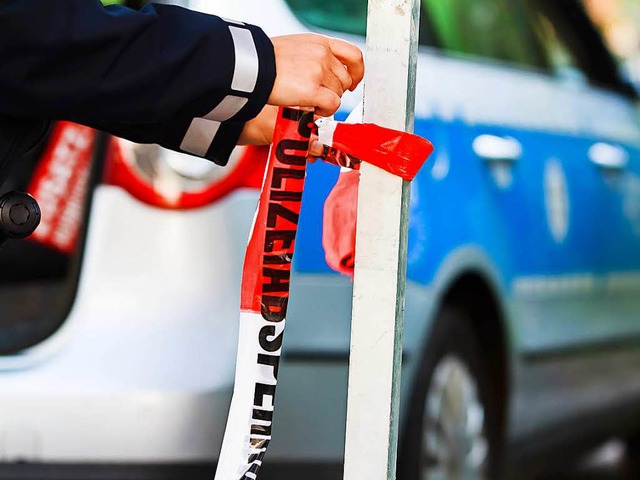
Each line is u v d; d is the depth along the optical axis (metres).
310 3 4.31
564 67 6.17
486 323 5.22
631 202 6.55
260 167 3.93
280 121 2.33
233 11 3.99
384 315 2.28
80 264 3.83
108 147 3.86
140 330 3.81
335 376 4.16
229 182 3.89
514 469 5.71
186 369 3.80
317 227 4.09
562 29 6.26
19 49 2.09
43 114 2.20
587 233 6.02
